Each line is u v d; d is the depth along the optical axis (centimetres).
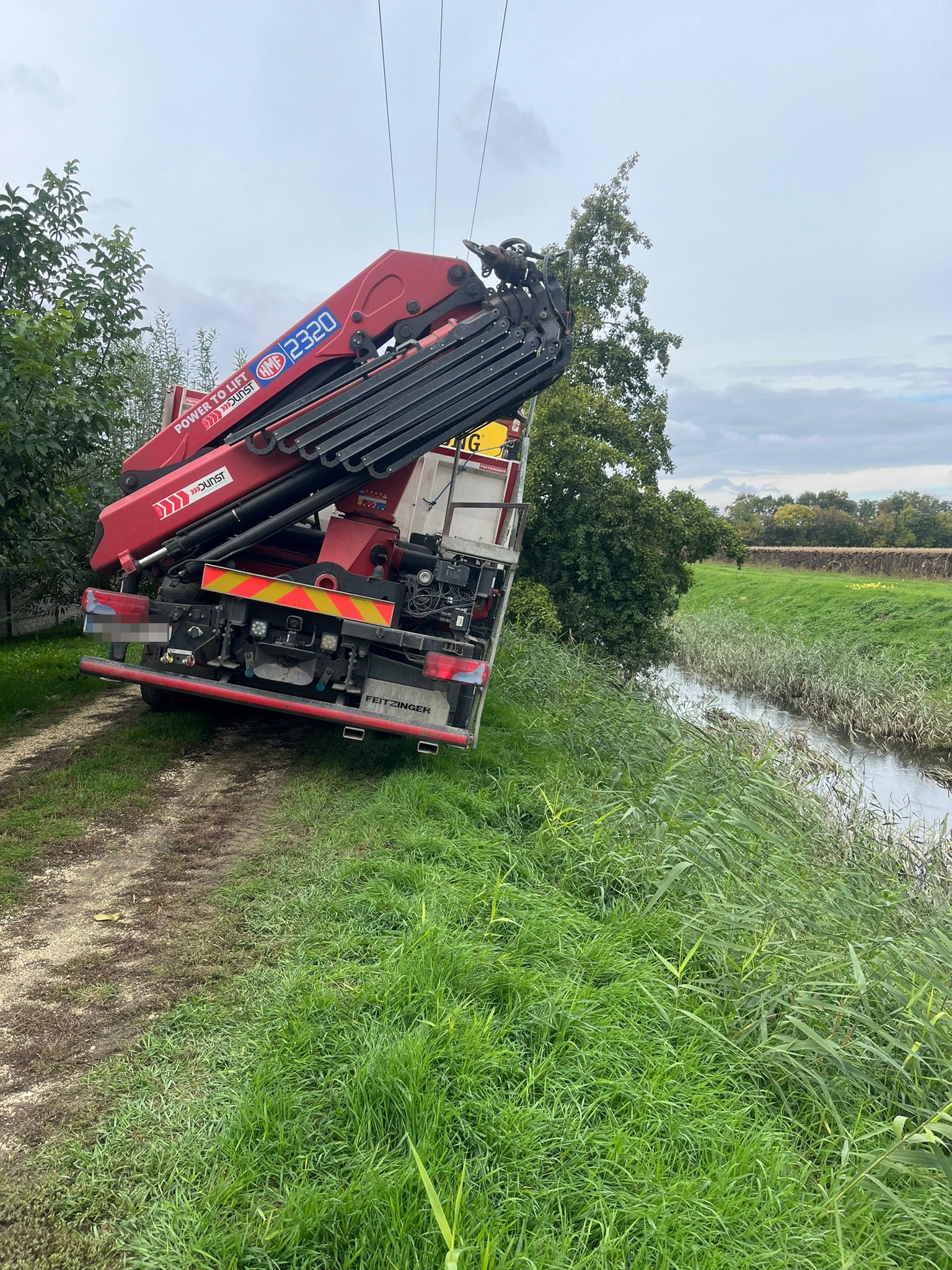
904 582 4000
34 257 809
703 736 1097
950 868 932
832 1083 352
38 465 770
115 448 1200
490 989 344
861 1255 249
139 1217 229
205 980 348
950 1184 296
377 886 431
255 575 606
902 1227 273
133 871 457
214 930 391
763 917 489
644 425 2109
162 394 1602
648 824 576
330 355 609
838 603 3391
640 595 1945
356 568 630
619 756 832
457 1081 283
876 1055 360
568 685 1138
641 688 1586
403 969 335
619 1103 297
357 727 627
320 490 629
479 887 452
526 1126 271
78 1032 309
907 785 1445
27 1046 298
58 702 861
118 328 902
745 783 873
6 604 1320
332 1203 227
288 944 380
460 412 587
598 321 2128
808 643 2759
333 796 597
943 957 494
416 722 621
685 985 376
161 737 717
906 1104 356
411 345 584
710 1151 281
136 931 389
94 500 1060
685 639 2877
